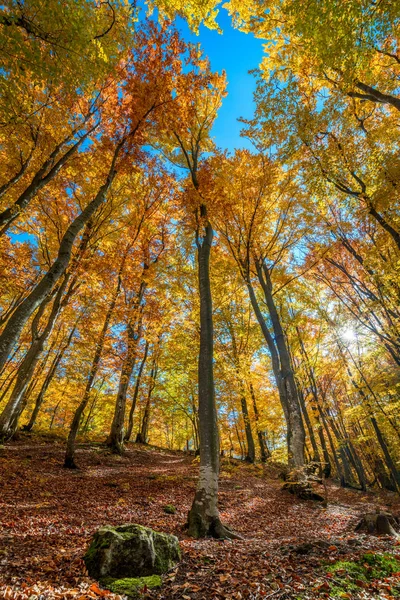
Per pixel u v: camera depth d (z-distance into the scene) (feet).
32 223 44.93
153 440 119.65
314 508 31.60
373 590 9.87
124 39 22.00
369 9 15.76
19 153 35.04
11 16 13.15
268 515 27.50
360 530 19.75
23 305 19.43
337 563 12.14
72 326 53.36
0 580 9.71
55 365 58.75
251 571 12.07
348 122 29.53
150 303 50.70
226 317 60.54
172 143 37.27
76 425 35.60
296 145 29.32
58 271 22.11
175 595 9.93
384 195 25.91
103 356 42.32
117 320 45.93
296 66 30.66
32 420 53.26
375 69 27.09
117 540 11.76
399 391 41.14
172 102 31.78
